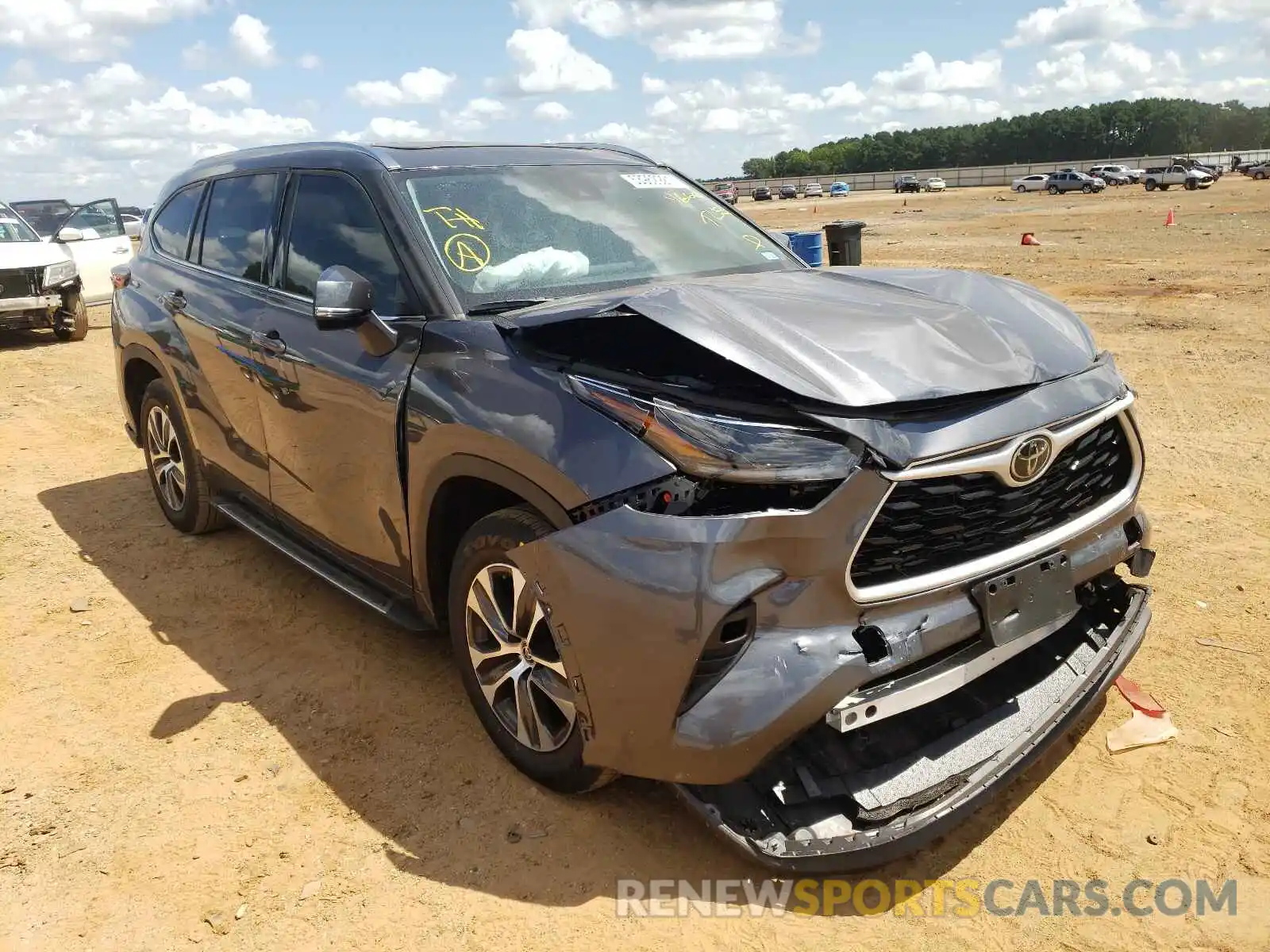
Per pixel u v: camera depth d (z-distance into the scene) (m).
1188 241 21.17
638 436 2.45
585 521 2.47
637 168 4.15
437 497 3.00
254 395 3.94
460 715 3.43
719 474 2.33
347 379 3.31
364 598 3.57
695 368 2.62
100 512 5.53
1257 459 5.88
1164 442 6.34
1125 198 49.94
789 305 2.81
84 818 2.95
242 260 4.19
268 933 2.50
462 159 3.70
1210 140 165.75
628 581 2.38
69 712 3.51
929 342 2.64
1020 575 2.61
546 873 2.66
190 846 2.82
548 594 2.56
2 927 2.54
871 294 3.03
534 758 2.92
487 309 3.12
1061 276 15.43
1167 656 3.64
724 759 2.35
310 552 4.00
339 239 3.58
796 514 2.31
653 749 2.45
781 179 113.50
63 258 11.35
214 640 4.02
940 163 176.25
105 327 12.96
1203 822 2.78
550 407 2.62
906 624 2.44
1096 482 2.88
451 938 2.46
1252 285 13.53
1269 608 3.97
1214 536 4.73
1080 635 3.09
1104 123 164.50
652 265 3.57
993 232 27.02
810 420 2.37
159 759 3.23
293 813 2.94
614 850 2.74
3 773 3.18
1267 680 3.46
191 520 4.98
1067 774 3.01
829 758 2.58
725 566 2.32
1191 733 3.18
